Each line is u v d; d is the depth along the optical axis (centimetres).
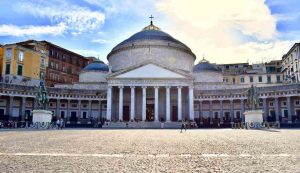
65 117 9056
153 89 8762
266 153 1580
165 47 9412
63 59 11369
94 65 10550
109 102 8050
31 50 9506
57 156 1480
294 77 9356
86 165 1208
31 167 1147
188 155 1527
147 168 1142
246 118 5597
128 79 8106
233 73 12025
